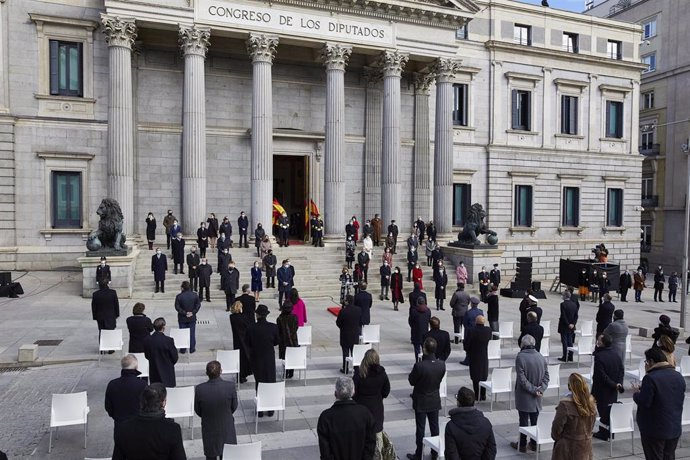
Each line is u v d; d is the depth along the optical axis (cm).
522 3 4528
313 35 3450
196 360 1708
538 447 1020
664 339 1034
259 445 836
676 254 5666
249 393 1415
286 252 3347
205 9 3216
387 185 3688
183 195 3275
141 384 902
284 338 1499
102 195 3419
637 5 6222
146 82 3572
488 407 1358
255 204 3372
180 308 1775
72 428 1188
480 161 4438
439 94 3869
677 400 902
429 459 1053
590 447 795
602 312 1938
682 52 5650
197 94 3228
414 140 4194
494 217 4459
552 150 4659
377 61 3806
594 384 1166
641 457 1091
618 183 4969
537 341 1525
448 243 3706
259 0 3319
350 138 4069
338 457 711
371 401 929
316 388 1474
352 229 3328
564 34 4759
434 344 1059
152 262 2748
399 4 3581
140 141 3556
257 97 3353
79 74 3372
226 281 2459
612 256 4969
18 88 3241
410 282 3225
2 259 3225
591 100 4825
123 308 2445
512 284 3359
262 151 3353
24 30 3234
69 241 3359
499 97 4469
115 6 3062
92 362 1689
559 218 4719
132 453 629
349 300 1631
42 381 1503
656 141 5925
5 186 3216
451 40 3822
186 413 1114
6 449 1081
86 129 3375
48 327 2077
